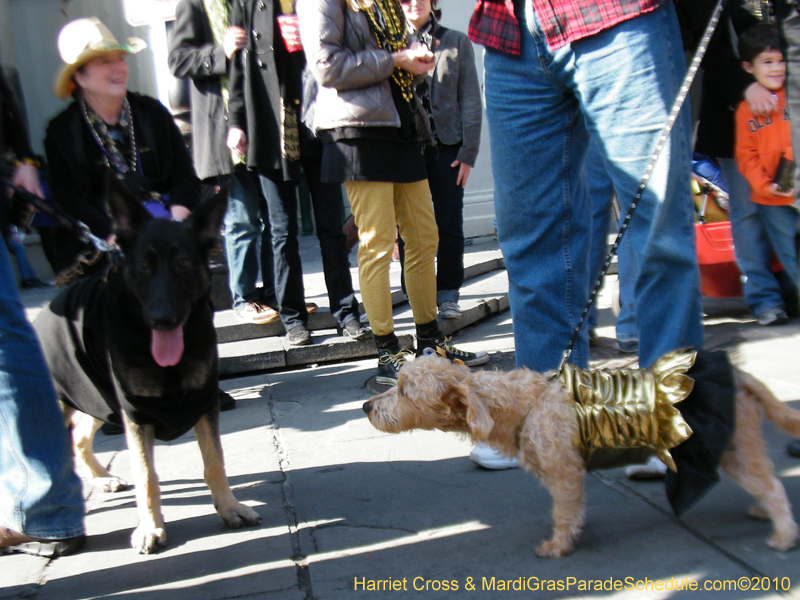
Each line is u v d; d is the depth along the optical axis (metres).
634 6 2.54
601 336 5.11
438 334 4.56
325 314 5.56
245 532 2.72
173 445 3.81
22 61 8.71
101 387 2.72
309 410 4.10
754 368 3.96
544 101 2.88
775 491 2.23
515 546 2.43
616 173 2.75
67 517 2.56
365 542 2.55
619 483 2.83
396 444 3.47
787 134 4.38
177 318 2.44
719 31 4.55
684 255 2.68
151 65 8.71
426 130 4.21
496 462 3.04
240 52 4.65
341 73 3.74
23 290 7.96
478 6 2.91
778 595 2.00
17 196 2.89
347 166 3.93
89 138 3.20
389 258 4.21
